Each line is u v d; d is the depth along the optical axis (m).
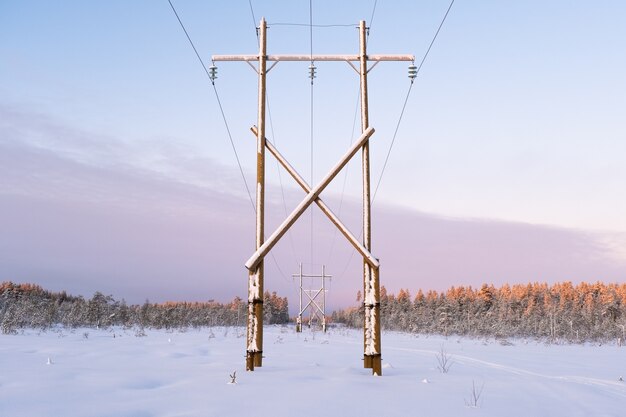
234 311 67.38
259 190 12.76
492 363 17.72
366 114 12.78
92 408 6.52
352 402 7.36
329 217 12.22
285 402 7.16
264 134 13.02
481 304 99.12
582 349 31.06
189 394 7.75
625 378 14.38
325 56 13.22
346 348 22.14
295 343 25.55
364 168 12.58
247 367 11.55
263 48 13.41
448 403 7.66
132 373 10.29
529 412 7.29
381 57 13.07
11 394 7.37
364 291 11.89
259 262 12.18
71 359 13.55
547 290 121.88
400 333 57.97
